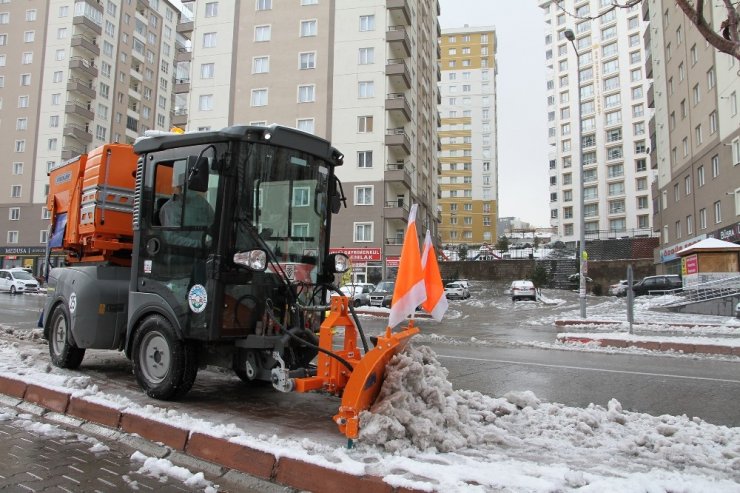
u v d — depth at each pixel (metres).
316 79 43.09
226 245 5.30
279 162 5.73
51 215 8.48
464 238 100.31
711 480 3.65
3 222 56.22
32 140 56.69
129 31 65.88
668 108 40.38
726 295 22.84
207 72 45.03
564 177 84.81
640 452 4.32
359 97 42.31
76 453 4.49
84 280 6.95
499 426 4.97
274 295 5.59
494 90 102.94
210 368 6.94
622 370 9.01
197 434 4.45
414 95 48.81
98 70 60.38
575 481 3.51
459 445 4.29
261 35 44.41
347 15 43.19
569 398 6.79
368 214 41.09
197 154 5.63
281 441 4.27
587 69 83.56
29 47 58.00
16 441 4.75
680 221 38.38
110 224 7.20
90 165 7.55
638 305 28.50
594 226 81.50
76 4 57.81
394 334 4.67
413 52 48.88
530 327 19.31
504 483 3.46
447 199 101.25
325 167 6.27
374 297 29.36
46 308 7.95
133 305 6.09
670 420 5.29
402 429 4.15
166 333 5.65
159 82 72.31
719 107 31.36
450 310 29.59
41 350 9.09
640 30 78.25
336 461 3.81
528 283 35.62
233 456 4.16
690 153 36.06
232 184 5.37
